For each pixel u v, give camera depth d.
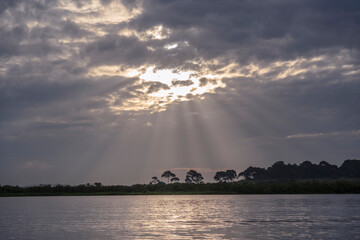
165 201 109.56
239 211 68.25
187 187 186.88
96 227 45.53
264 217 56.56
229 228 43.62
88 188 179.88
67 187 177.50
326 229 42.56
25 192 171.62
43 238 37.44
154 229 43.09
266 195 155.12
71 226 46.84
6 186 172.00
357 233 39.38
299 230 41.78
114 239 36.12
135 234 39.22
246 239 35.56
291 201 100.56
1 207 85.06
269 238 36.19
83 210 74.31
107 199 130.12
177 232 40.38
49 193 173.38
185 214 62.84
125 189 185.00
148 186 192.00
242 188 173.25
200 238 36.25
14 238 37.62
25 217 59.56
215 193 174.00
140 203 99.44
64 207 84.31
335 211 66.69
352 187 160.38
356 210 68.50
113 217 58.34
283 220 52.22
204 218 55.59
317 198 118.38
